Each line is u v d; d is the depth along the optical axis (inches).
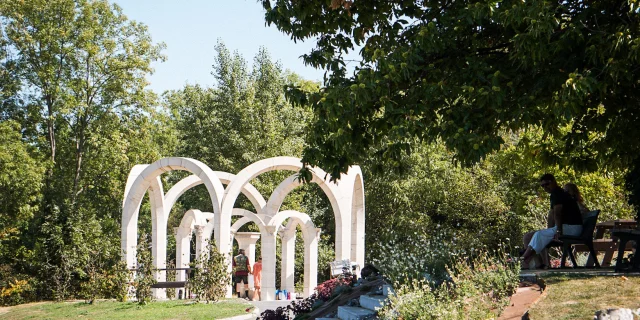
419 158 1370.6
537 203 1010.1
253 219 1064.8
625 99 418.9
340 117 417.4
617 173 665.0
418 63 427.2
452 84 414.6
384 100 400.2
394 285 365.7
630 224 479.2
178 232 1142.3
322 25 463.5
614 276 325.4
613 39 354.6
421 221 1339.8
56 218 1232.8
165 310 754.2
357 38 479.5
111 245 1300.4
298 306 536.7
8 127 1251.2
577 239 418.0
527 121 372.8
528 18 350.0
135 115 1445.6
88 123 1429.6
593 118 446.9
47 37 1310.3
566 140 488.7
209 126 1663.4
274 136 1612.9
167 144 1641.2
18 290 1108.5
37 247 1202.6
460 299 304.7
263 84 1768.0
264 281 984.3
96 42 1401.3
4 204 1230.3
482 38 435.2
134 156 1429.6
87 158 1434.5
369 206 1444.4
